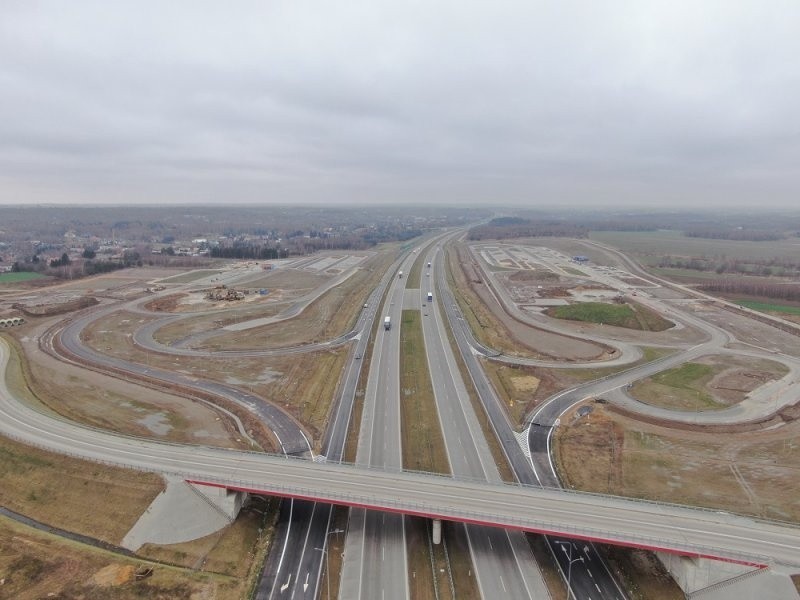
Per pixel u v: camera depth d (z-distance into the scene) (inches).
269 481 2586.1
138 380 4382.4
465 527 2581.2
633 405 3882.9
